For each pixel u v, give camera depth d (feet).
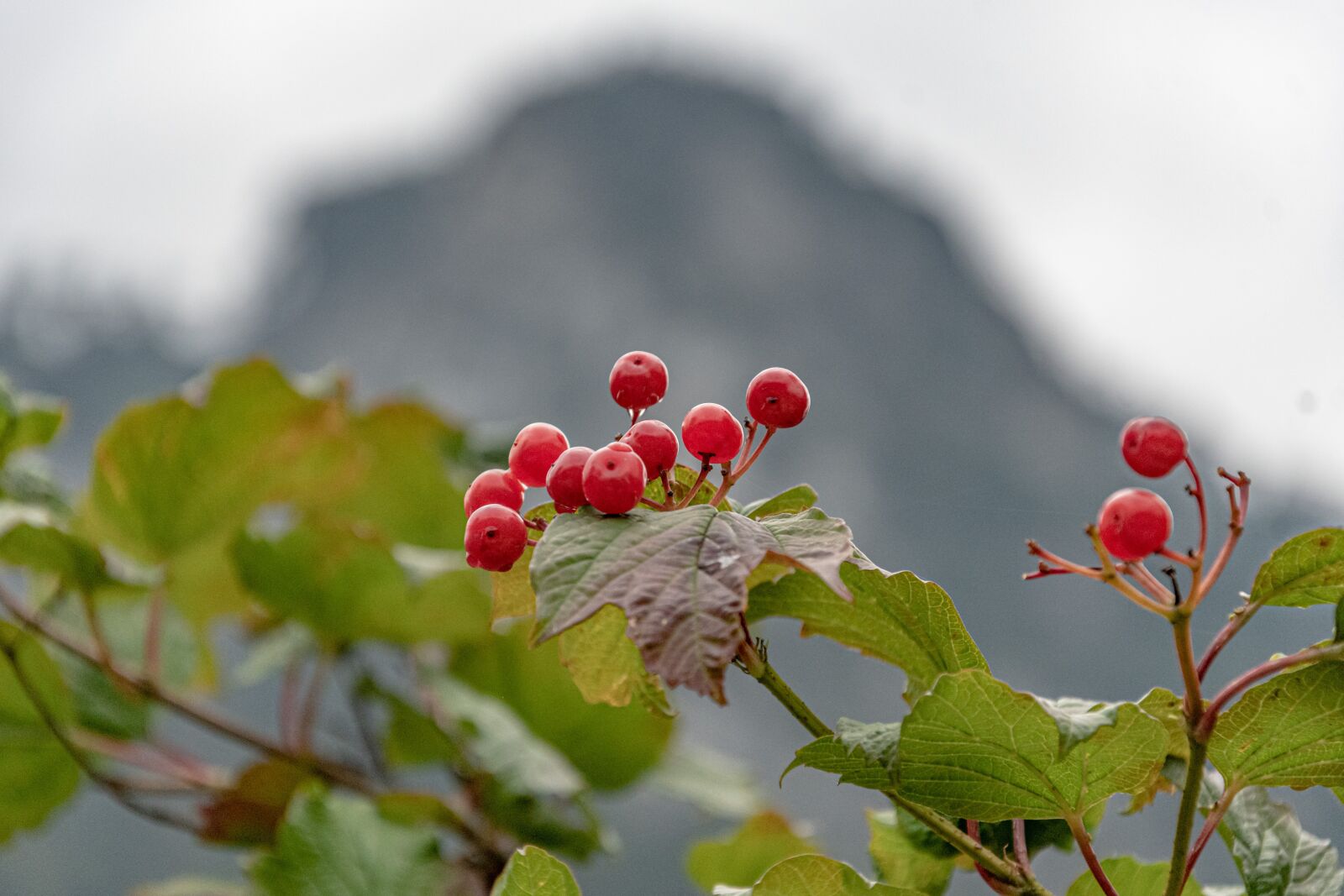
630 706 9.05
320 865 6.21
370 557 8.23
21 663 7.75
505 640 9.00
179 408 8.10
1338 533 3.71
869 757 3.91
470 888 7.47
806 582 4.38
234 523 8.51
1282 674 3.86
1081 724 3.57
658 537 3.59
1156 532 3.49
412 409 10.21
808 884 4.20
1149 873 4.77
